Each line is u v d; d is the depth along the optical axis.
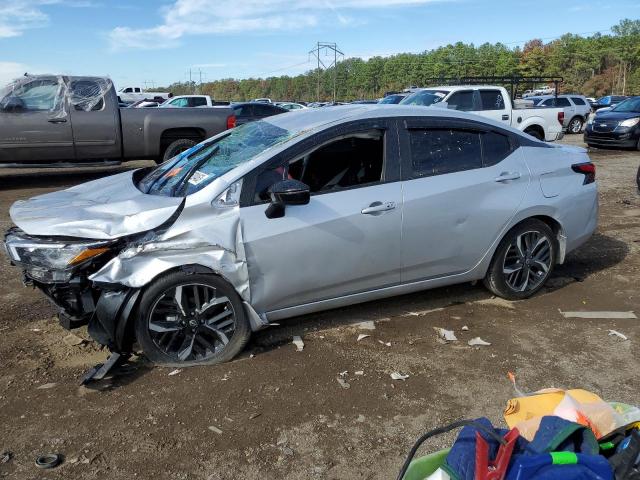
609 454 2.10
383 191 4.15
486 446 1.89
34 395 3.43
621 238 7.12
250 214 3.74
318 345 4.11
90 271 3.60
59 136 10.47
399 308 4.79
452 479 1.94
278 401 3.40
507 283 4.85
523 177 4.73
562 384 3.64
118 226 3.58
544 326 4.49
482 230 4.55
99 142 10.75
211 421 3.20
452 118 4.55
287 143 3.98
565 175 4.99
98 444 3.00
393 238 4.18
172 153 11.33
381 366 3.83
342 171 4.18
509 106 14.43
